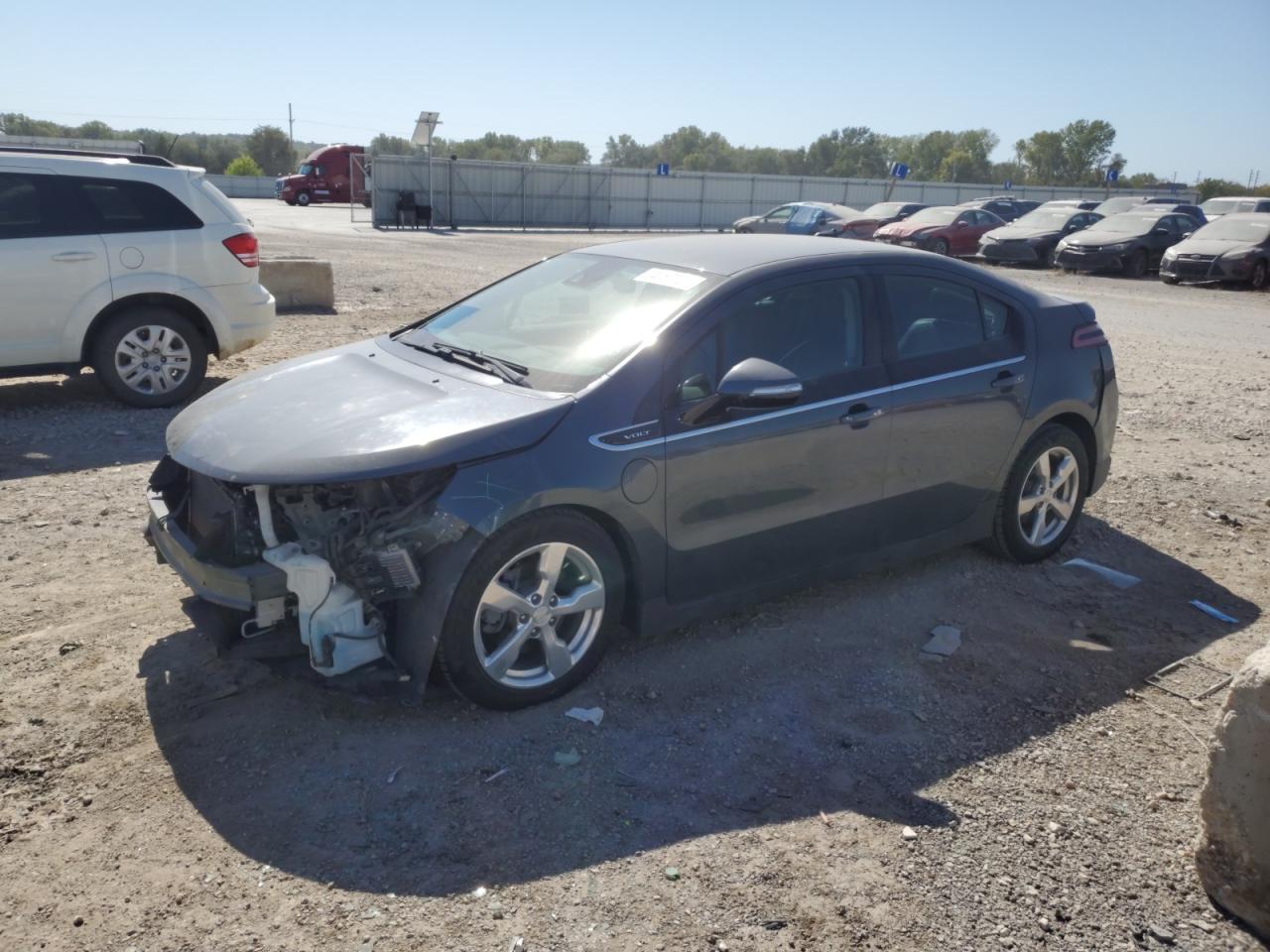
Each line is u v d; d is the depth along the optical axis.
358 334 11.42
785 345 4.22
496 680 3.63
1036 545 5.28
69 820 3.11
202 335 8.33
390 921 2.73
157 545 4.05
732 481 4.01
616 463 3.70
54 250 7.46
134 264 7.78
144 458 6.71
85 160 7.68
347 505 3.66
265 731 3.58
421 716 3.69
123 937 2.66
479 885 2.88
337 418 3.71
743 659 4.22
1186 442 7.90
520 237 32.91
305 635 3.48
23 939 2.64
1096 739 3.73
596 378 3.82
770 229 28.84
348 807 3.20
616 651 4.24
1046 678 4.17
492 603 3.55
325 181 47.69
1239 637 4.59
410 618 3.51
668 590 3.99
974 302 4.90
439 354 4.34
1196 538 5.82
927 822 3.22
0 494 5.90
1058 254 23.83
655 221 44.25
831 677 4.11
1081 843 3.15
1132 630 4.64
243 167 67.81
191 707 3.71
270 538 3.56
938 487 4.72
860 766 3.51
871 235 28.23
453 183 37.78
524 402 3.72
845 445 4.30
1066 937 2.77
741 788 3.36
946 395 4.62
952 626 4.61
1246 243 20.67
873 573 5.14
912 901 2.87
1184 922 2.84
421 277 17.61
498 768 3.41
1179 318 15.91
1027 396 4.95
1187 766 3.58
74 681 3.87
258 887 2.85
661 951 2.66
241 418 3.84
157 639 4.21
